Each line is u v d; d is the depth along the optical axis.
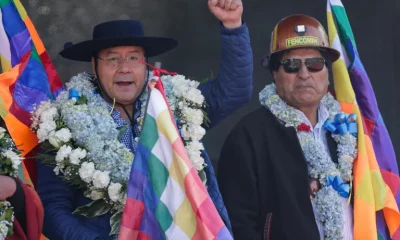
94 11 24.12
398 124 23.61
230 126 23.81
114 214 13.63
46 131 13.80
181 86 14.65
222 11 14.55
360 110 16.77
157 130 13.10
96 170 13.57
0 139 13.12
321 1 24.02
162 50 14.99
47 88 15.28
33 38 15.83
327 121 15.65
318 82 15.46
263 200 14.79
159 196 12.85
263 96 15.81
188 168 12.81
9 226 12.66
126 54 14.43
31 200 13.04
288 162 14.94
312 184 15.09
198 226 12.60
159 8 24.17
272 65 15.81
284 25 15.66
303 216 14.56
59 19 24.02
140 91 14.59
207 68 23.89
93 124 13.95
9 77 14.82
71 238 13.20
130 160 13.88
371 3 23.91
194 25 24.11
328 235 14.78
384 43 23.88
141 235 12.86
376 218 15.90
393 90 23.73
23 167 14.33
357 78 16.88
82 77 14.80
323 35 15.66
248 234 14.56
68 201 13.82
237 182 14.88
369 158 15.83
